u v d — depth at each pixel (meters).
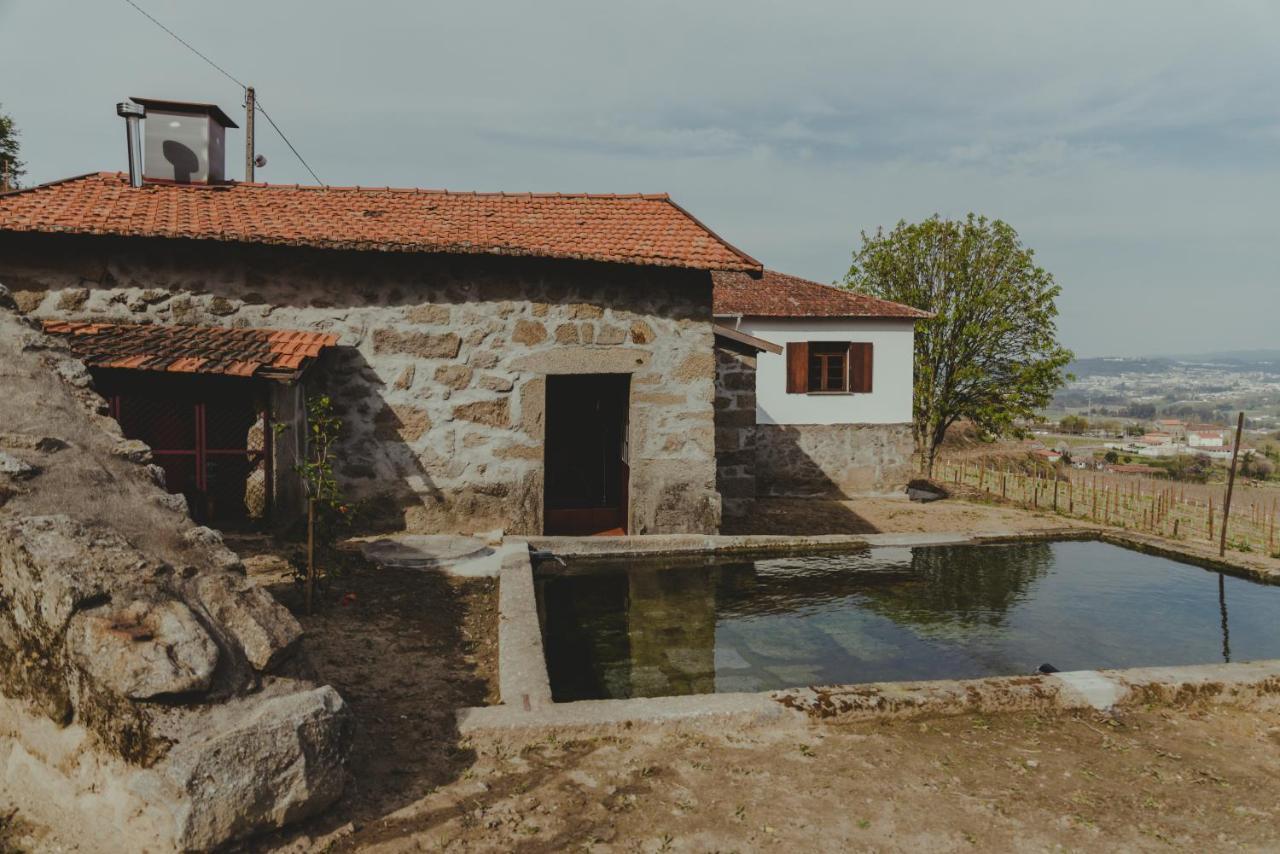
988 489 15.35
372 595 5.48
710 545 7.35
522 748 3.39
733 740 3.54
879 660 5.06
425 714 3.66
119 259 7.09
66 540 2.72
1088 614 6.13
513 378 7.69
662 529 8.06
